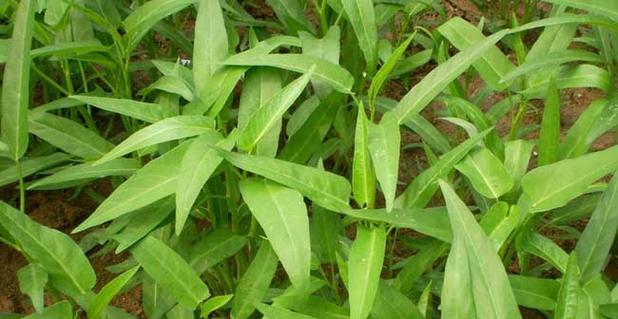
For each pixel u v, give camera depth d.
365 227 0.53
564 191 0.53
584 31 0.96
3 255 0.80
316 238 0.62
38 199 0.86
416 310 0.51
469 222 0.43
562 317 0.43
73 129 0.67
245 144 0.55
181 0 0.68
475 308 0.41
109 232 0.56
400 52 0.59
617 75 0.83
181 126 0.56
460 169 0.55
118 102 0.59
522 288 0.53
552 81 0.58
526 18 1.03
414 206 0.55
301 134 0.62
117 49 0.70
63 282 0.54
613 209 0.55
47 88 0.88
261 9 1.14
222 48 0.64
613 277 0.74
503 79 0.63
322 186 0.53
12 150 0.58
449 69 0.57
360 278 0.48
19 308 0.75
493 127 0.59
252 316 0.64
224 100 0.60
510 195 0.58
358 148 0.53
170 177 0.54
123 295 0.76
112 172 0.62
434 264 0.74
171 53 0.97
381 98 0.79
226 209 0.65
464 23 0.72
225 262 0.67
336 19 0.83
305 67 0.61
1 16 0.77
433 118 0.96
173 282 0.54
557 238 0.76
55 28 0.68
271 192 0.52
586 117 0.65
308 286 0.48
